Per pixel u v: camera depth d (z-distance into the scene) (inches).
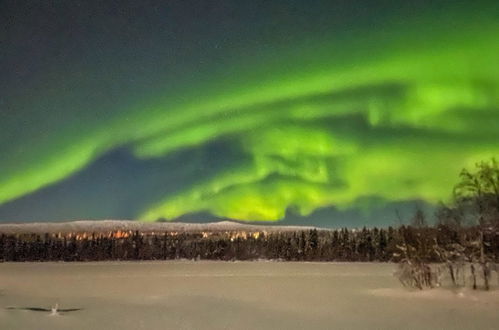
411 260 844.6
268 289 863.7
